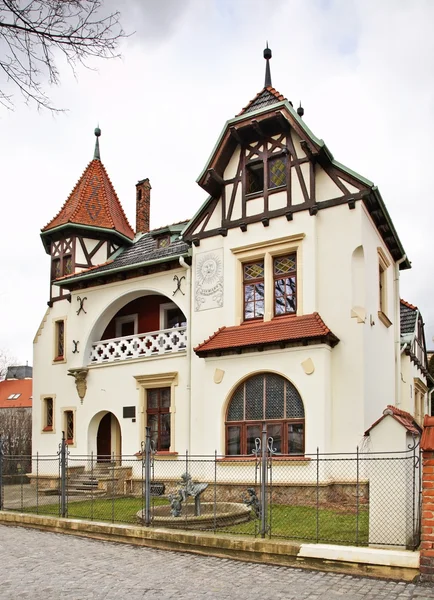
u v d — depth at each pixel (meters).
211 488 15.20
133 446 18.66
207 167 16.77
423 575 7.31
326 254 15.09
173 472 17.16
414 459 8.73
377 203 15.46
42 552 9.64
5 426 34.44
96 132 25.56
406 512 8.19
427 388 26.30
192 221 17.56
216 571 8.10
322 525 10.43
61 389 21.28
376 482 8.45
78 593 7.18
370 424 14.30
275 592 7.02
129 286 19.69
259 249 16.05
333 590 7.05
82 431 20.22
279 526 10.40
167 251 19.53
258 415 14.99
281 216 15.77
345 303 14.60
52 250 23.45
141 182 25.56
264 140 16.45
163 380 18.27
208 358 15.88
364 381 14.05
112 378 19.69
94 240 23.17
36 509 13.45
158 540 9.77
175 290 18.36
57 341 22.02
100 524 10.74
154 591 7.18
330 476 13.74
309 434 13.98
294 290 15.53
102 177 24.89
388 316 17.48
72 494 17.50
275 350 14.80
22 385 41.91
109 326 21.83
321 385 14.02
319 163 15.57
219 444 15.29
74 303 21.19
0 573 8.28
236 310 16.17
